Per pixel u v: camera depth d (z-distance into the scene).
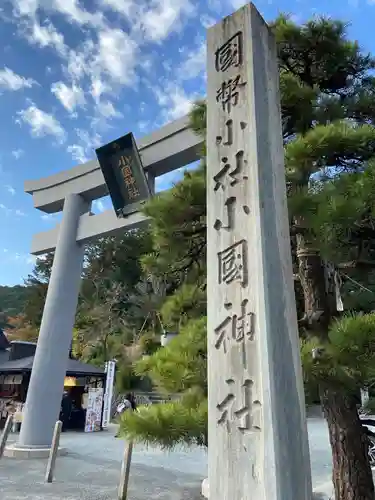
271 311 2.02
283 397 1.89
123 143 7.49
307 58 4.34
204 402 2.85
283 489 1.71
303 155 3.13
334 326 2.53
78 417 14.70
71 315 8.77
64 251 8.84
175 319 4.29
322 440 11.04
